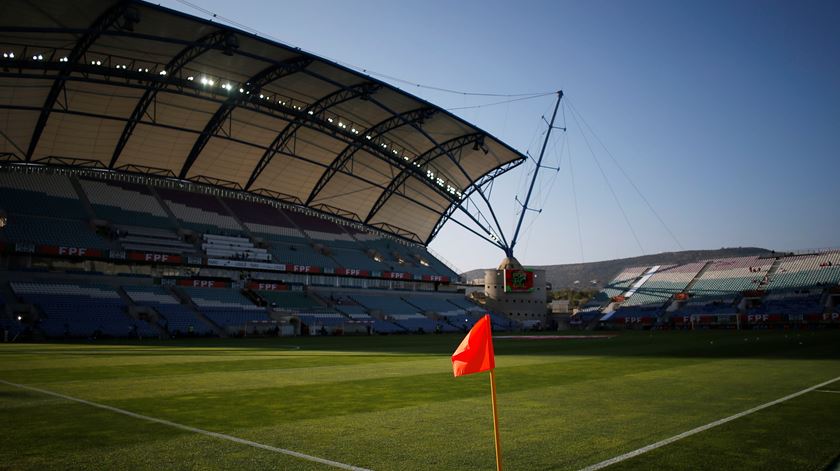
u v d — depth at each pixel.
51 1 37.94
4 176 61.28
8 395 13.46
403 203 86.81
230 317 61.38
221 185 71.50
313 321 67.88
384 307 80.50
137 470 7.05
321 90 56.69
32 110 51.19
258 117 60.69
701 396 13.41
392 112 57.69
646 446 8.25
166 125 58.59
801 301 84.06
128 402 12.47
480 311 93.31
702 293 95.94
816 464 7.27
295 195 77.56
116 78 49.84
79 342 41.78
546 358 26.94
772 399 12.85
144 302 57.12
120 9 39.06
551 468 7.11
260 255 71.12
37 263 54.84
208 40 45.00
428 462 7.41
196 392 14.20
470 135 68.62
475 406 11.98
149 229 65.56
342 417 10.66
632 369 20.66
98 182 68.62
